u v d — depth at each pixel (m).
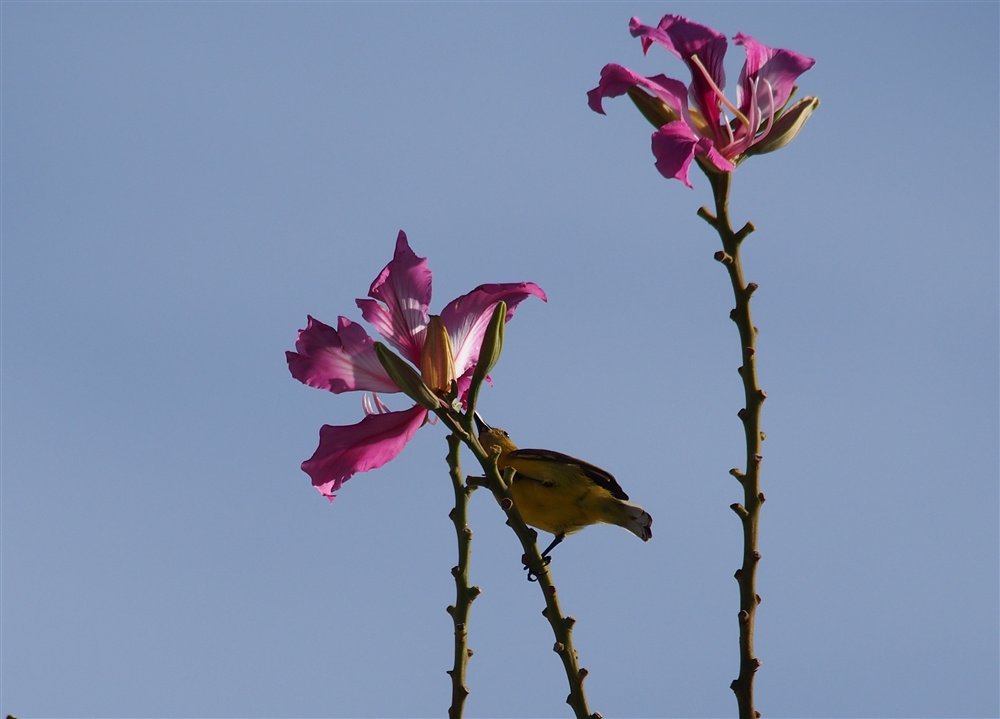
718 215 1.61
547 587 1.63
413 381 1.63
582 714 1.61
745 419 1.60
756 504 1.59
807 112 1.63
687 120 1.63
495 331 1.63
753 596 1.59
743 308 1.60
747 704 1.59
